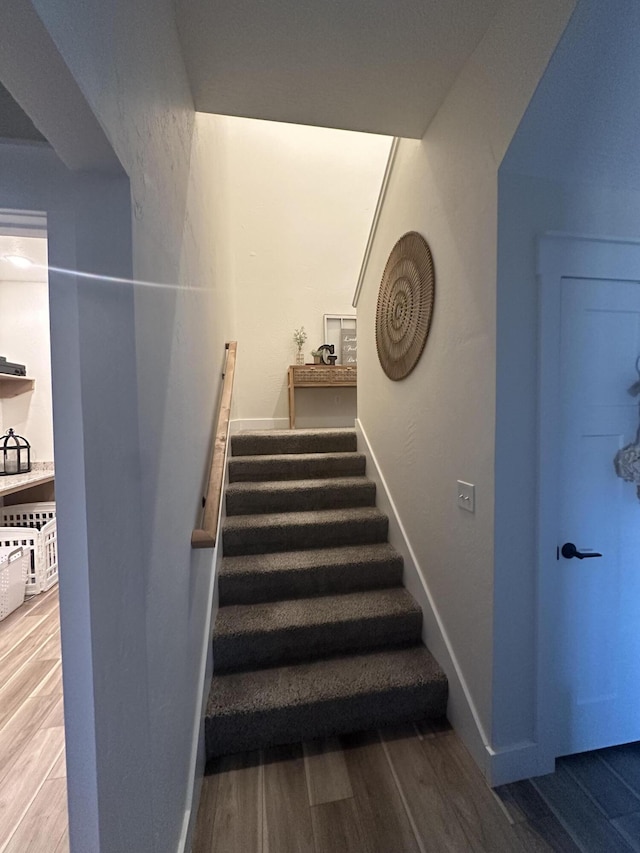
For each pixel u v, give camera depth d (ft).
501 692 4.39
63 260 2.66
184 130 4.35
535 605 4.41
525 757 4.43
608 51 3.28
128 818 2.69
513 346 4.17
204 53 4.16
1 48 1.64
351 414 13.23
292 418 12.00
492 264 4.16
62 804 4.23
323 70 4.41
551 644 4.46
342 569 6.50
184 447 4.14
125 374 2.60
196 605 4.51
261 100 4.87
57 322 2.68
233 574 6.19
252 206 12.41
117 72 2.38
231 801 4.21
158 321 3.20
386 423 7.50
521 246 4.12
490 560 4.35
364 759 4.72
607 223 4.31
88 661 2.72
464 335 4.76
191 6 3.64
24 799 4.29
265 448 9.30
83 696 2.73
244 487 7.85
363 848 3.76
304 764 4.65
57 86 1.83
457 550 5.06
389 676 5.30
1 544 8.88
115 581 2.64
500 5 3.76
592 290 4.36
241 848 3.76
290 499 7.86
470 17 3.85
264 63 4.30
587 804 4.18
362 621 5.80
